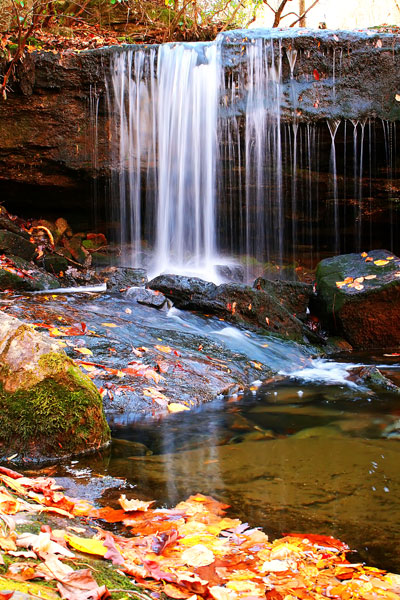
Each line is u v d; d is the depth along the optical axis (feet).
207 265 29.68
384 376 16.60
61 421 9.77
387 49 27.63
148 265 29.99
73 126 28.58
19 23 25.89
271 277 30.53
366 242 31.94
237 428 11.56
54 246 29.84
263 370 16.93
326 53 27.78
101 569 5.32
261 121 28.27
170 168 29.14
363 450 10.21
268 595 5.54
